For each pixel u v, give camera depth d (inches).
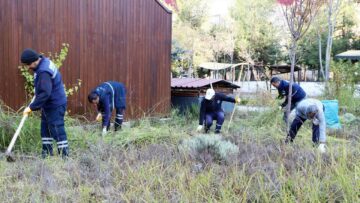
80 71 279.6
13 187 127.0
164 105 353.4
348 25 1131.3
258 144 195.8
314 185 115.4
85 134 209.0
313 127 207.5
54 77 174.2
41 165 150.9
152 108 342.0
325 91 465.1
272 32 1282.0
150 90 339.9
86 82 284.2
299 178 122.3
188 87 369.4
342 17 1093.8
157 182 129.4
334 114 286.8
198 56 1119.0
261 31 1293.1
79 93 279.3
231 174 132.7
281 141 210.7
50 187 126.4
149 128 230.4
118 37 308.3
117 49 308.0
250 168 141.9
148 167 144.4
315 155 159.9
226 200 108.8
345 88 454.0
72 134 203.3
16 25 241.1
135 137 207.2
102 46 295.7
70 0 271.3
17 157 166.2
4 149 182.9
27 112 170.1
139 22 326.3
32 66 173.2
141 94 331.0
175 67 984.9
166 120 313.0
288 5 215.0
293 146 190.9
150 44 338.3
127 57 317.1
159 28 346.6
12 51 239.6
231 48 1141.7
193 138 184.7
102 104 236.8
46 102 174.9
